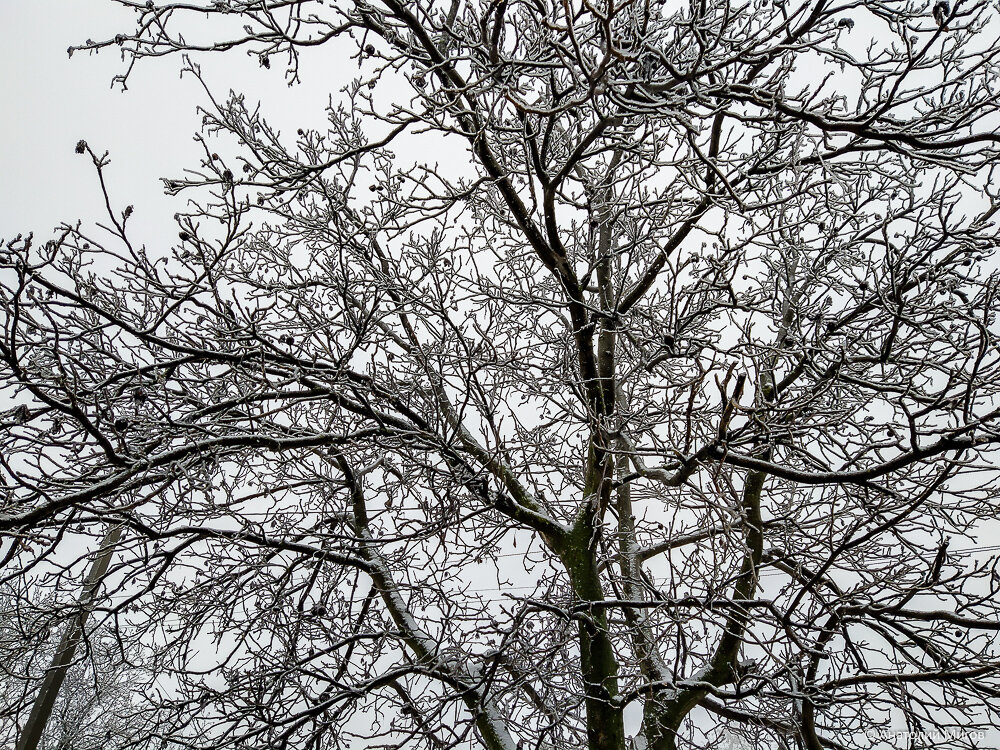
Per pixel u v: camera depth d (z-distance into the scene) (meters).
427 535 5.71
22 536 4.46
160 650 5.75
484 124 5.36
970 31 4.59
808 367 6.14
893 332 5.13
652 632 5.76
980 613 5.58
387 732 5.34
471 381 5.46
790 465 6.60
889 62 4.67
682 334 5.72
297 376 5.33
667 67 4.27
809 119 4.88
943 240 5.64
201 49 4.82
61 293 4.61
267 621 6.02
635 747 6.23
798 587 5.74
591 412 5.48
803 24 4.36
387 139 5.38
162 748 5.48
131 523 5.09
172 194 5.26
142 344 5.68
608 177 6.16
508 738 5.91
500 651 5.11
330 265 5.87
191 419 5.51
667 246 6.34
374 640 6.10
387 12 5.09
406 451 5.85
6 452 4.92
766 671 6.06
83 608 5.46
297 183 5.52
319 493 6.14
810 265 6.22
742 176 5.51
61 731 9.59
